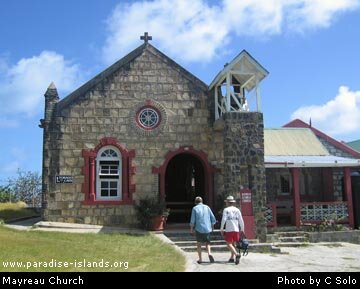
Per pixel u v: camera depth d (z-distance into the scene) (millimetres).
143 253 13250
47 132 19188
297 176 20562
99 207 19109
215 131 20312
